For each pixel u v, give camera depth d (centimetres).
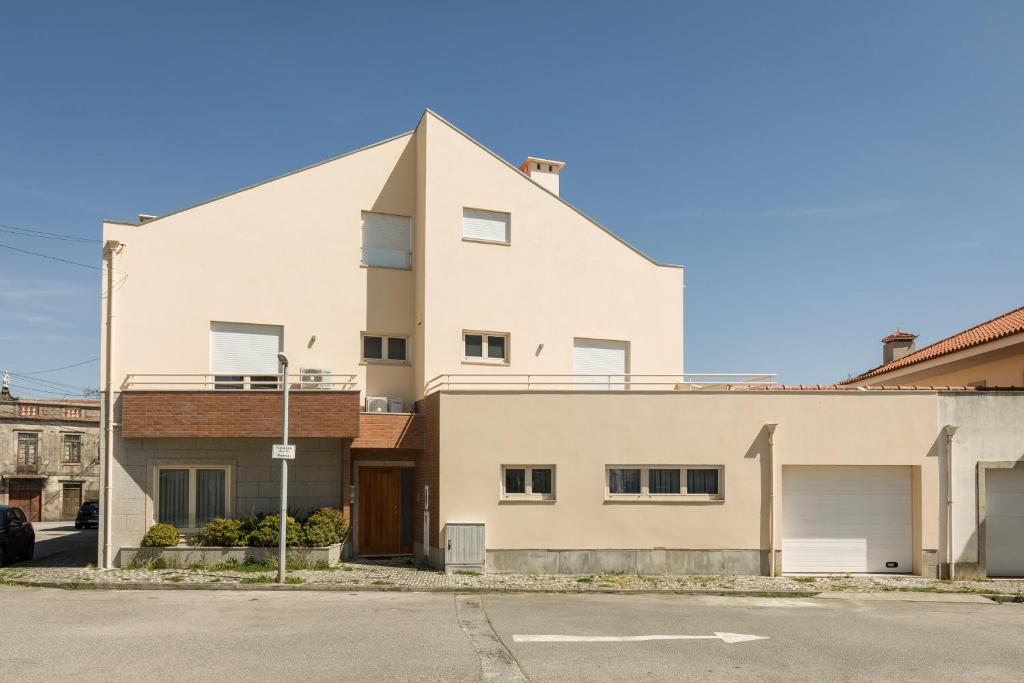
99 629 1122
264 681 858
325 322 1980
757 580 1662
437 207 2012
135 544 1747
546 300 2114
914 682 903
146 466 1764
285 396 1576
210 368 1881
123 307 1814
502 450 1738
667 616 1288
